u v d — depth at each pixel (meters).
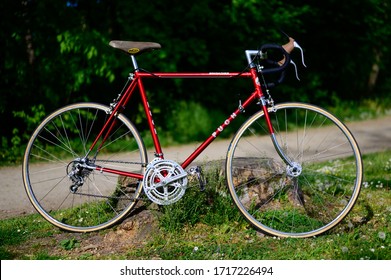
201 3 8.35
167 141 8.14
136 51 3.75
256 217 3.82
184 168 3.72
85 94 7.98
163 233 3.62
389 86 13.78
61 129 7.61
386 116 11.61
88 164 3.79
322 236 3.63
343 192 4.59
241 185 3.96
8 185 5.63
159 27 8.32
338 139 8.42
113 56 7.65
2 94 7.43
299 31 9.88
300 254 3.34
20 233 3.88
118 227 3.75
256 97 3.75
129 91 3.82
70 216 4.10
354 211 4.14
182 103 8.80
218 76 3.72
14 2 7.48
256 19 9.07
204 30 8.77
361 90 12.97
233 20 8.77
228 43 9.19
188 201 3.73
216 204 3.85
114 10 8.12
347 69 12.02
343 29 11.47
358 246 3.42
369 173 5.67
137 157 5.11
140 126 8.31
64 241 3.60
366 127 10.02
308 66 11.22
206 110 8.86
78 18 7.68
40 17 7.49
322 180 4.92
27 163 3.89
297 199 4.01
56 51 7.66
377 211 4.14
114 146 7.46
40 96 7.77
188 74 3.74
